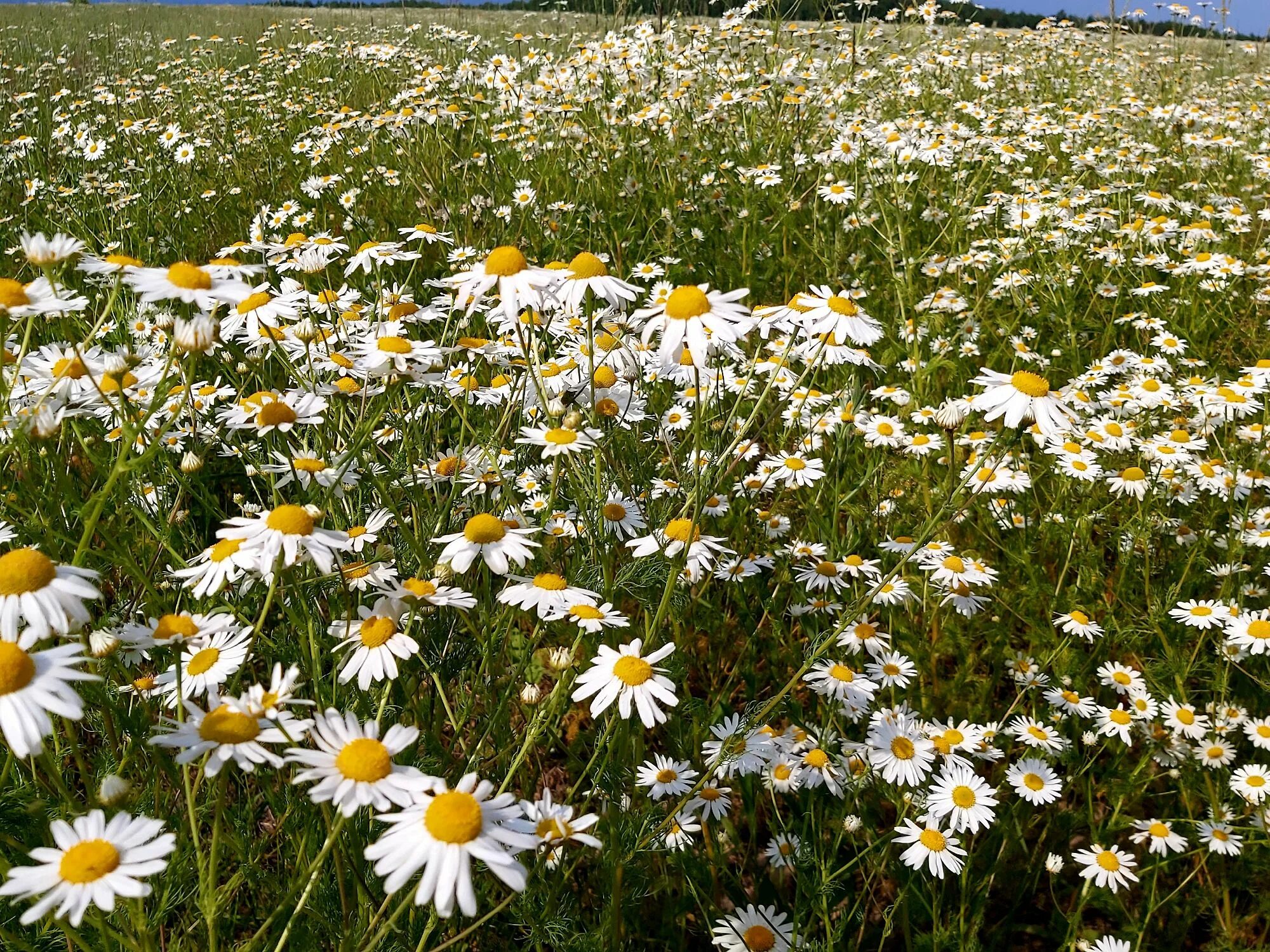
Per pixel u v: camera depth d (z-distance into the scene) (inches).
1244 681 21.7
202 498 17.3
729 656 22.4
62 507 16.3
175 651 11.3
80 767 12.7
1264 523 24.5
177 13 125.6
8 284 13.6
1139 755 20.9
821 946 14.9
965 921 17.5
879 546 22.1
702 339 15.4
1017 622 24.0
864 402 26.8
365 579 14.9
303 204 44.6
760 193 44.1
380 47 63.4
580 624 14.5
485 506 19.3
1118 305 35.1
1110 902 17.9
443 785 10.1
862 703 18.2
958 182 44.0
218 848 12.0
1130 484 25.1
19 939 10.7
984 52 69.2
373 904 13.1
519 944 14.7
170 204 44.4
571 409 17.7
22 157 50.8
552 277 16.5
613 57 53.0
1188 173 52.0
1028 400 16.2
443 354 20.3
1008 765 19.6
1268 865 17.8
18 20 116.0
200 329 12.9
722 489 22.9
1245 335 37.1
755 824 18.1
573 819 13.6
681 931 16.4
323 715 12.1
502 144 49.9
